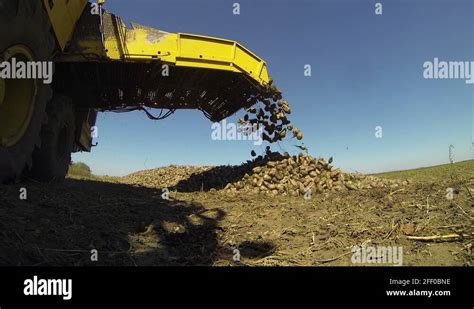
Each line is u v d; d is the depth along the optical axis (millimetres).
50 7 5961
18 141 5039
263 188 8961
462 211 4727
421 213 4941
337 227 4934
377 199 6328
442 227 4320
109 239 4289
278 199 7992
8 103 5055
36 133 5426
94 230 4414
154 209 6246
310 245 4438
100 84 8383
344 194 7637
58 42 6473
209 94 9695
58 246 3729
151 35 7773
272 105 9719
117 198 6672
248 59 8828
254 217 6137
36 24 5184
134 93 9188
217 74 8641
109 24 7438
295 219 5770
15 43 4809
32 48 5168
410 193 6422
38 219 4180
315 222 5379
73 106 8141
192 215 6168
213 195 8688
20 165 5094
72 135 7727
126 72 8180
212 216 6215
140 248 4258
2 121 4883
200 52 8180
